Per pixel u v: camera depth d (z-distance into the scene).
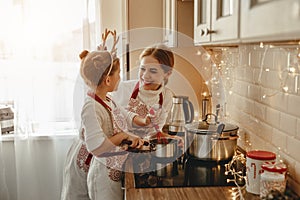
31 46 2.47
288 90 1.36
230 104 2.15
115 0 2.56
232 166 1.66
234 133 1.72
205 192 1.42
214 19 1.26
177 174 1.60
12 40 2.46
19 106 2.50
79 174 2.05
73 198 2.08
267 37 0.74
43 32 2.47
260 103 1.66
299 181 1.29
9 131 2.58
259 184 1.36
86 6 2.49
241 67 1.93
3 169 2.58
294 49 1.29
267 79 1.56
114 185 1.71
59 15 2.47
